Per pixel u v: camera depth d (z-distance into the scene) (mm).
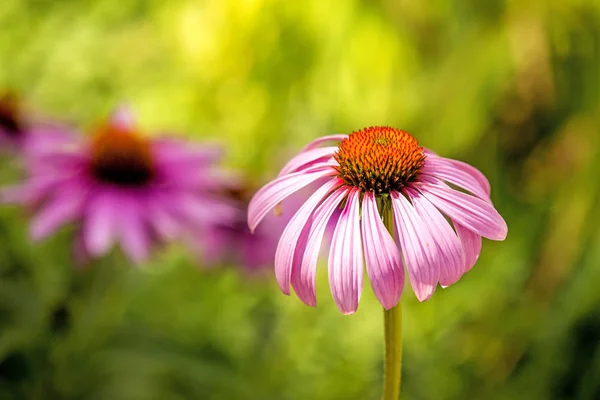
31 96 1321
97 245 820
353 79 1200
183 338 935
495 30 1161
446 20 1170
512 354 1081
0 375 842
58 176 854
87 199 847
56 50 1443
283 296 1083
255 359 1008
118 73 1464
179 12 1316
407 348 1026
